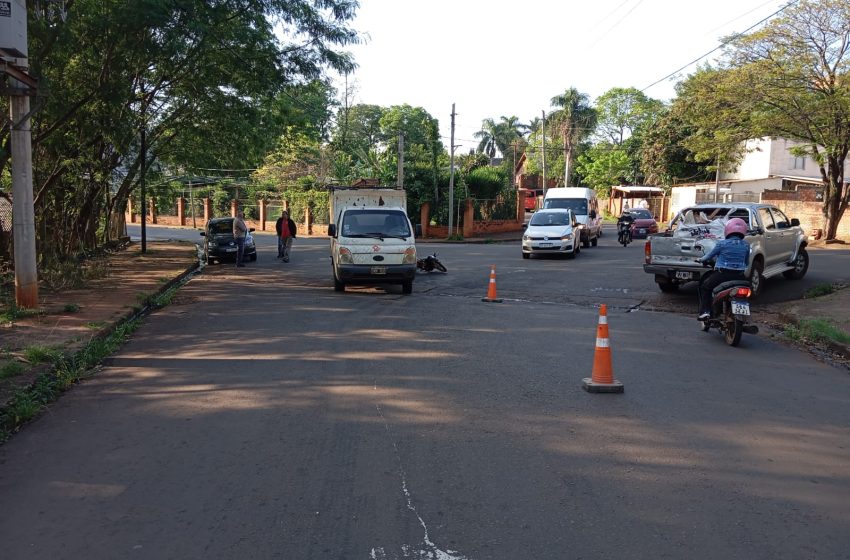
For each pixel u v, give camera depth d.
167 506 4.44
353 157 54.22
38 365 7.92
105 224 29.09
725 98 26.53
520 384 7.45
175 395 7.05
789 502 4.53
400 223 15.39
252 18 16.05
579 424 6.12
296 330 10.69
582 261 22.28
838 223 28.66
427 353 9.00
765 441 5.74
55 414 6.45
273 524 4.18
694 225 14.33
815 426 6.16
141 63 16.27
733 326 9.62
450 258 24.06
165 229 53.25
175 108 21.91
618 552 3.84
